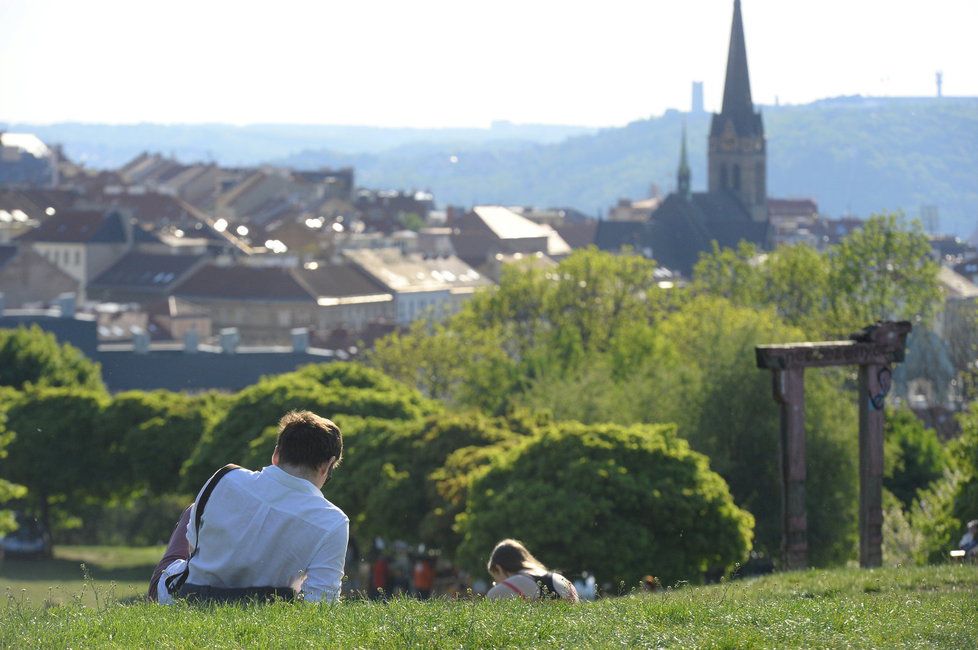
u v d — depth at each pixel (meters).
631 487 97.75
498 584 26.95
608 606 24.14
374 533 122.69
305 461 20.41
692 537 100.06
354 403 154.50
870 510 58.62
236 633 18.56
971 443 80.62
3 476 169.00
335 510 20.42
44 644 18.09
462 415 128.25
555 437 101.56
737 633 20.44
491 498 101.19
